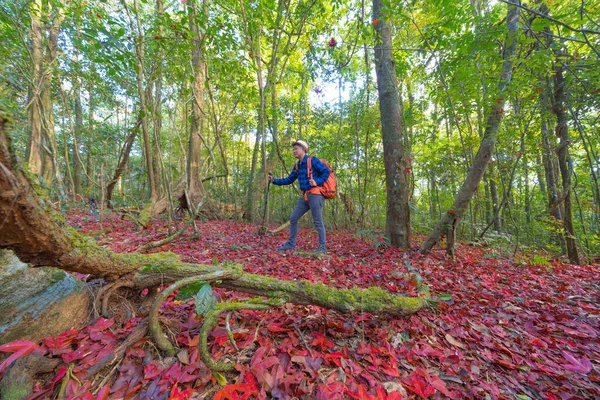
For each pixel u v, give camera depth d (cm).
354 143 643
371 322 173
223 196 942
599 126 385
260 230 558
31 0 317
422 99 679
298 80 725
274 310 181
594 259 486
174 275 149
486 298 239
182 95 368
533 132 451
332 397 106
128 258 144
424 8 353
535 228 531
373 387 119
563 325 196
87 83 482
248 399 108
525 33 325
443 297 189
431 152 655
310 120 796
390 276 279
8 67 410
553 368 145
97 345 120
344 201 740
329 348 147
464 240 670
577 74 311
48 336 118
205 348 115
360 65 571
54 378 105
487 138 339
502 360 149
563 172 436
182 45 306
